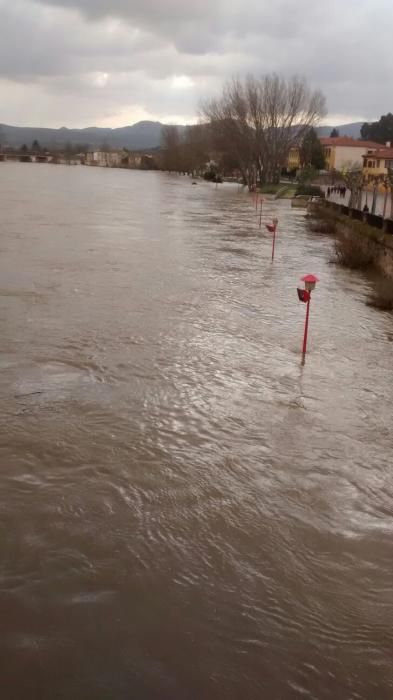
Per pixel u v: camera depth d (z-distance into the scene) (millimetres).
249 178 70125
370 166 65625
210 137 87062
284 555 4938
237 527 5258
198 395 8023
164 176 115062
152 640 3990
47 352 9398
